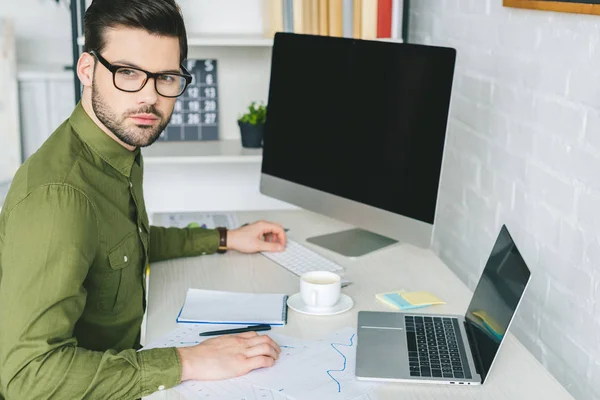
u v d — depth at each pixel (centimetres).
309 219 218
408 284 170
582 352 163
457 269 238
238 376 129
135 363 126
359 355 134
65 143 137
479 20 213
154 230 184
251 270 178
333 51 190
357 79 185
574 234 165
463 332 144
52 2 288
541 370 132
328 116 193
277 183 209
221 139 287
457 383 126
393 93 177
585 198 160
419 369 129
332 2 248
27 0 286
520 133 190
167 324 149
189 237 186
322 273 162
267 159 212
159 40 134
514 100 193
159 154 259
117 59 133
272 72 207
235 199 299
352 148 188
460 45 228
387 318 149
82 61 138
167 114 141
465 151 228
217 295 161
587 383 161
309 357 135
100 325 145
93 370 124
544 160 178
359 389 125
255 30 281
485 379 126
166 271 177
